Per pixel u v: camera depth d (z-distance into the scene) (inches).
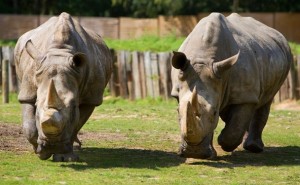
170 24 4758.9
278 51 1537.9
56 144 1185.4
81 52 1304.1
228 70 1321.4
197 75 1268.5
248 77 1365.7
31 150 1444.4
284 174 1261.1
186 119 1191.6
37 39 1354.6
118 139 1647.4
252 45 1424.7
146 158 1385.3
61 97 1202.0
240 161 1384.1
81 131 1763.0
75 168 1252.5
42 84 1219.9
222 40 1334.9
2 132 1681.8
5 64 2706.7
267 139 1717.5
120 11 5821.9
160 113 2151.8
